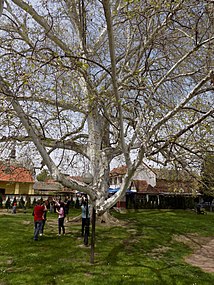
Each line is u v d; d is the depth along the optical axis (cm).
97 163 1164
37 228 1150
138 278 730
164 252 1077
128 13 637
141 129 609
